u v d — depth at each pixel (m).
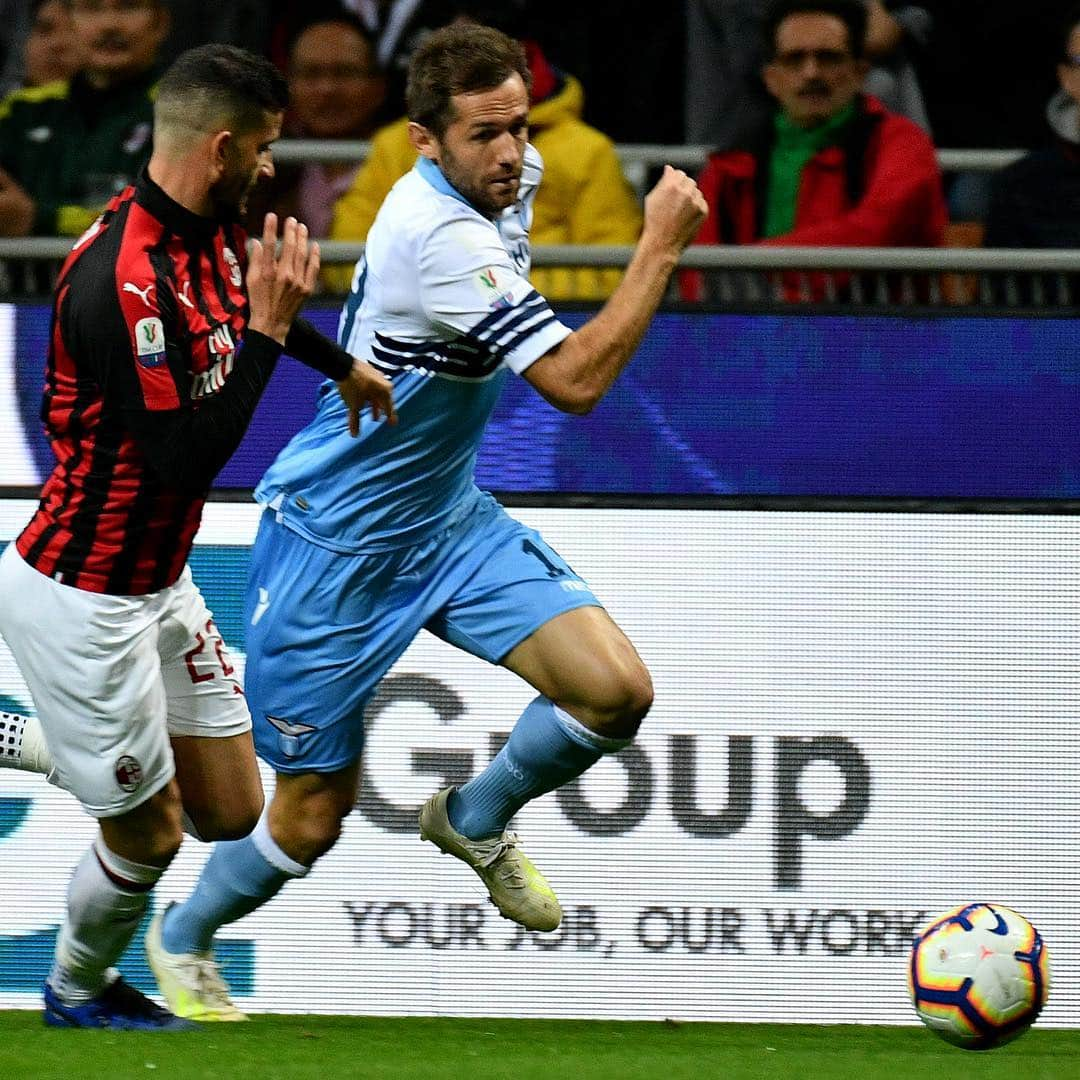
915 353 16.44
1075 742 16.20
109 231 11.27
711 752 16.11
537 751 13.29
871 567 16.27
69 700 11.87
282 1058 12.00
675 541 16.25
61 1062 11.43
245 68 11.15
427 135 12.73
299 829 13.88
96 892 12.52
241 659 16.23
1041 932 16.08
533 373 12.44
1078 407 16.45
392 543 13.45
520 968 15.88
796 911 16.02
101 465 11.52
